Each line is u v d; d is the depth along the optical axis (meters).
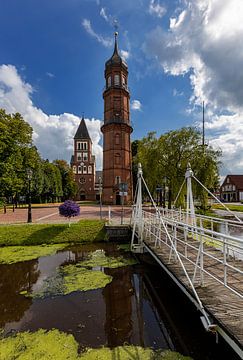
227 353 4.19
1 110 19.67
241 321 3.46
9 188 18.69
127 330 5.00
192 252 7.57
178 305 6.25
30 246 13.16
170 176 21.17
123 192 15.10
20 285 7.67
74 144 71.44
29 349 4.34
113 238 14.23
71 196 65.69
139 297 6.70
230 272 5.62
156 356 4.10
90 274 8.54
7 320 5.45
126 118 39.12
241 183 60.56
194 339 4.65
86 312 5.81
